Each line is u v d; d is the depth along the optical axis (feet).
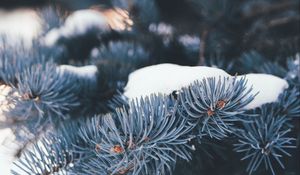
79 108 1.25
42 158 1.04
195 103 0.97
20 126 1.20
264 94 1.05
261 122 1.06
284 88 1.08
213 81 0.95
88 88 1.27
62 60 1.57
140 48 1.58
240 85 0.97
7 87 1.18
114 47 1.54
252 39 1.59
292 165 1.20
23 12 3.96
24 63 1.21
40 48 1.48
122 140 0.94
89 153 1.04
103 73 1.31
